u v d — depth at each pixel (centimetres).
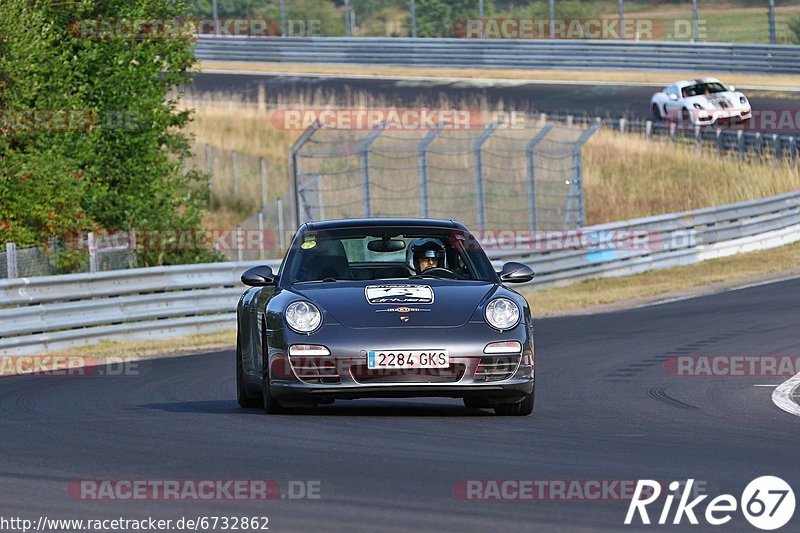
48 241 7362
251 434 2800
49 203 7481
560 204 11625
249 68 17438
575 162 9962
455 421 3033
